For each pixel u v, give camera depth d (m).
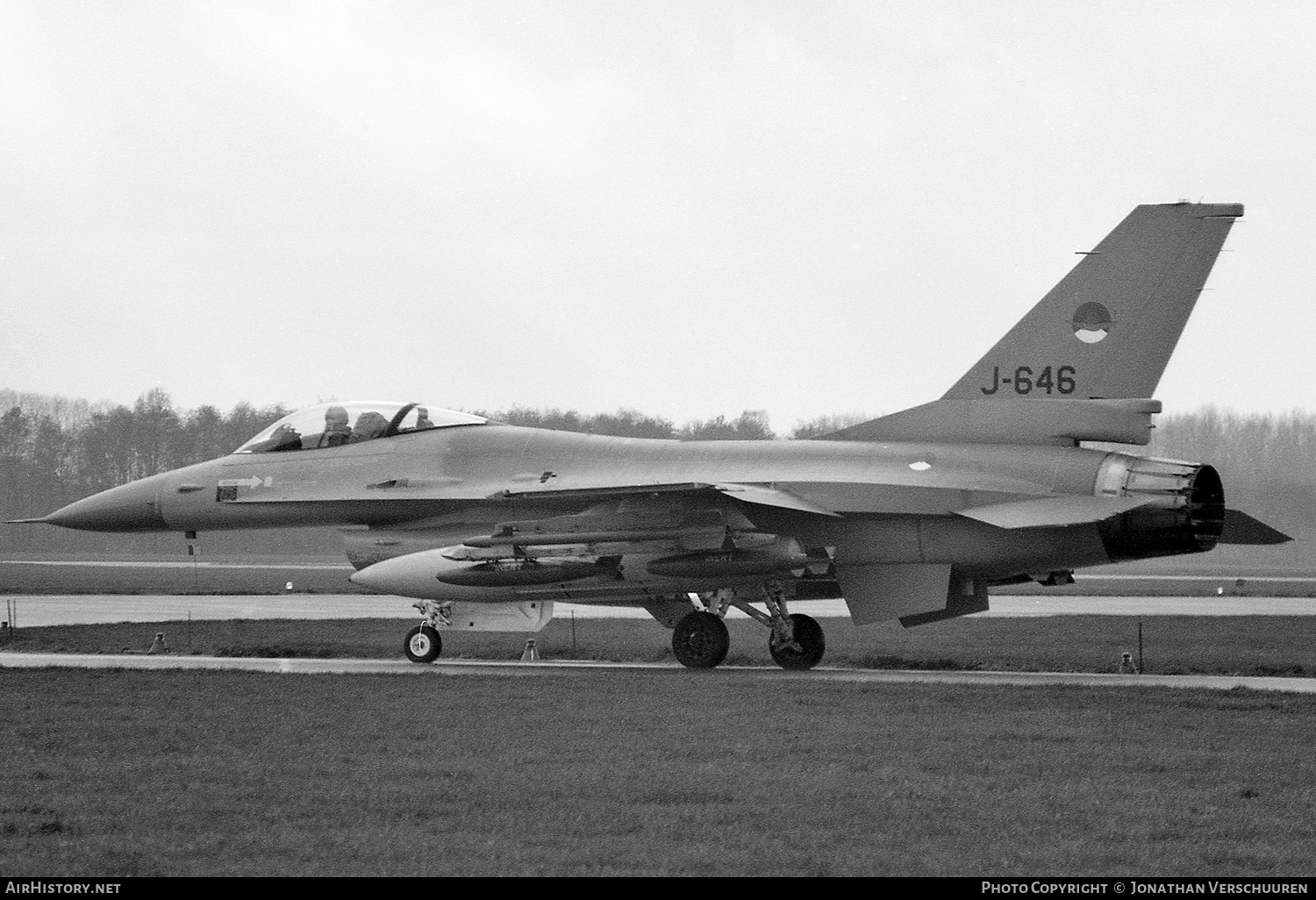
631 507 70.56
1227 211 65.94
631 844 30.44
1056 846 30.59
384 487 77.50
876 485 67.31
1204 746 43.06
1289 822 32.75
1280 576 189.12
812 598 74.12
